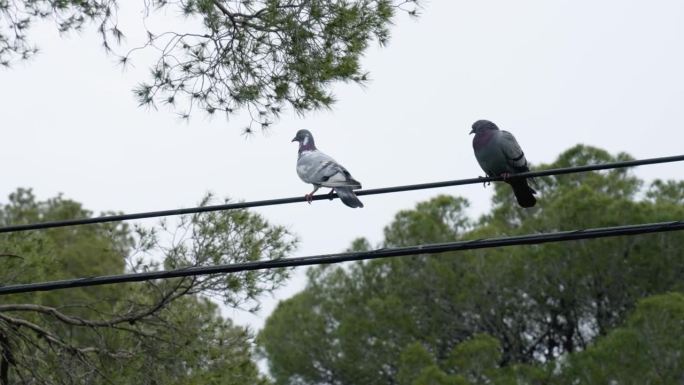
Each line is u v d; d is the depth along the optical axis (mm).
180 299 12789
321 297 28328
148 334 12695
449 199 28891
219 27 10617
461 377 21891
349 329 26625
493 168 11086
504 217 29031
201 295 12625
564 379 22031
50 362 12484
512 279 26250
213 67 10727
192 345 12656
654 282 25234
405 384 23281
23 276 13539
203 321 12836
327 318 28000
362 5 10656
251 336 13016
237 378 12820
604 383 21484
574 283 25703
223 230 12250
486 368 22906
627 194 28766
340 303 28062
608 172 29219
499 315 26625
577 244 25438
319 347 27500
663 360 21391
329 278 28469
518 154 10961
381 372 26797
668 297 21953
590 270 25344
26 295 16156
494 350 23016
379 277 27828
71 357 12367
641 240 25203
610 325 25859
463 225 28547
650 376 21344
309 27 10617
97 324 12617
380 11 10602
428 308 27062
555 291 25922
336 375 27422
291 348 27734
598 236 6934
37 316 13812
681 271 25172
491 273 26438
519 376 22609
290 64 10734
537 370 22562
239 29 10773
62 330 13977
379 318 26656
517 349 26812
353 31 10656
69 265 26062
